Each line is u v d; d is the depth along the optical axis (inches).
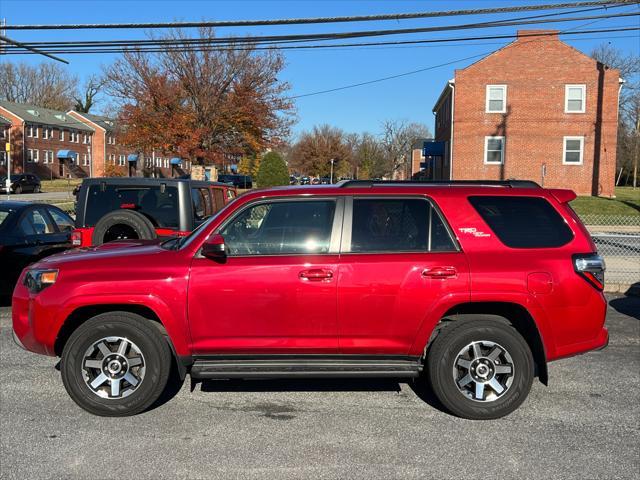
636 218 932.6
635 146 2231.8
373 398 197.3
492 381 176.9
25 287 183.0
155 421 175.9
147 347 175.2
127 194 317.1
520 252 178.7
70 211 912.9
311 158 2888.8
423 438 164.7
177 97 1151.0
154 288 173.2
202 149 1183.6
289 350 176.9
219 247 170.2
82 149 2765.7
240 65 1144.2
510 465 148.6
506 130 1301.7
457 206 182.1
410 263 175.2
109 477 141.6
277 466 147.6
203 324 174.2
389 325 175.3
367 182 190.9
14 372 220.7
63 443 160.1
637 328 299.1
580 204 1125.7
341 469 146.0
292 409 186.9
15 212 331.3
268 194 183.0
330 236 179.5
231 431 169.0
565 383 213.6
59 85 3398.1
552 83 1282.0
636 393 203.2
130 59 1115.9
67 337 186.9
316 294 173.9
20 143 2332.7
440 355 176.7
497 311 185.2
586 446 159.9
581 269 178.1
